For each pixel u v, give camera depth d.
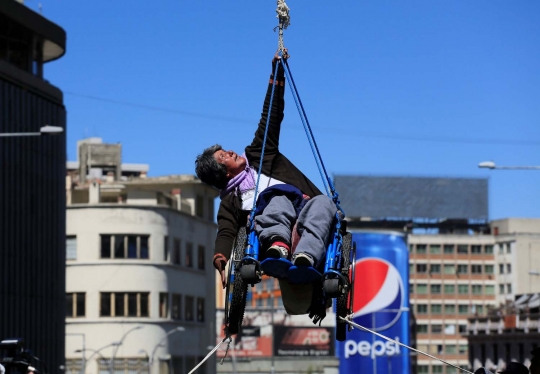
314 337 136.38
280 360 136.12
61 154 72.69
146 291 91.25
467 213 193.50
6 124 64.69
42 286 69.06
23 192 66.75
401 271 122.25
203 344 101.75
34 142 68.44
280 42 11.42
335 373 134.75
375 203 189.12
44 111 69.88
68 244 91.81
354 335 123.19
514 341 141.75
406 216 190.50
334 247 10.25
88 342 90.19
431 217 191.38
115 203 92.12
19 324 65.44
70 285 90.94
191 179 101.88
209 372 103.19
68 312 90.94
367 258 121.62
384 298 121.81
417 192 191.38
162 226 92.94
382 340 122.75
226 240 10.67
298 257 9.77
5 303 63.72
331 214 10.28
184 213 97.62
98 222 91.25
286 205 10.40
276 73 11.40
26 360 13.15
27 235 67.12
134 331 90.62
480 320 152.62
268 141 11.16
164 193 100.06
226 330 10.14
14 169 65.56
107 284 90.69
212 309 105.19
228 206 10.86
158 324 91.69
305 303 10.45
